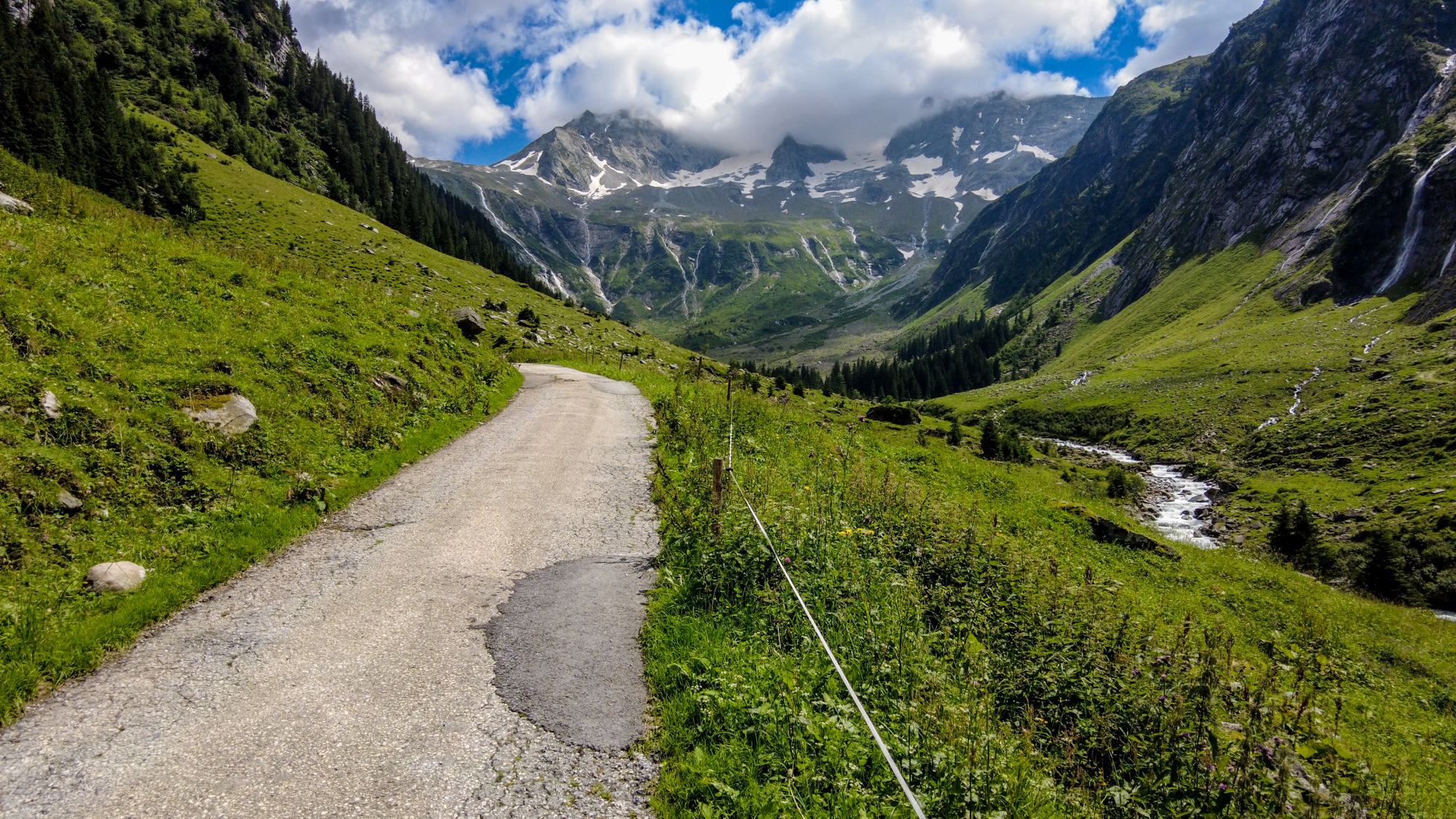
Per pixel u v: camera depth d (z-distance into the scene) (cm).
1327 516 5147
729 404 2219
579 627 861
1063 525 2397
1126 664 771
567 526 1266
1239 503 5941
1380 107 15262
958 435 5600
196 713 636
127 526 927
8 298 1126
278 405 1402
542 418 2369
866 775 548
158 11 14825
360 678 714
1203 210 19012
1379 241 12231
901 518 1226
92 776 541
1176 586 2094
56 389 1020
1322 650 1647
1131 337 16462
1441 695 1535
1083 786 590
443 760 590
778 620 804
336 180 14825
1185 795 567
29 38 10825
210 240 2122
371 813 520
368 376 1808
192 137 11500
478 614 885
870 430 4334
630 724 662
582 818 533
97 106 9538
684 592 930
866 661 714
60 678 668
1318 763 630
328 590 926
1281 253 14725
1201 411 9644
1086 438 10994
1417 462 5759
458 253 14938
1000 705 699
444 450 1762
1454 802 760
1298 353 10438
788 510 1128
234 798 527
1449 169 11125
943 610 899
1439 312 9456
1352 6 17588
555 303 10775
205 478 1087
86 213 1870
